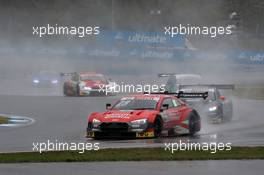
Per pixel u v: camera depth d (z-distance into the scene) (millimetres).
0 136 65750
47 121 84000
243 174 38125
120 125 61469
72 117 89625
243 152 49156
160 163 43281
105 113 63500
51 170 40094
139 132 61406
